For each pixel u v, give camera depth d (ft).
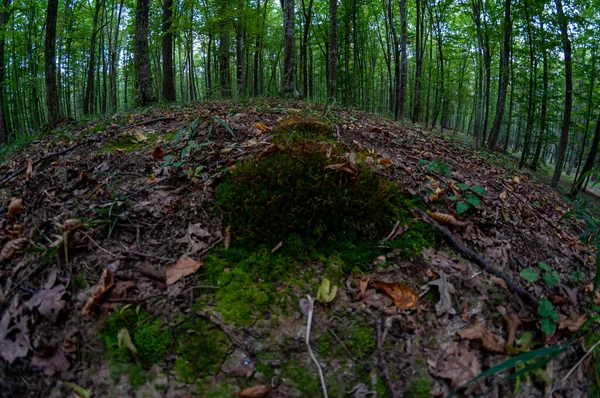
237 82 37.40
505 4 34.73
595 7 28.02
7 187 9.29
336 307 6.28
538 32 32.99
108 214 7.46
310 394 5.30
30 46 55.31
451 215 8.23
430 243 7.60
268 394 5.22
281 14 73.92
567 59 26.32
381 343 5.86
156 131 12.57
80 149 11.32
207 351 5.56
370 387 5.45
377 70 94.73
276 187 7.55
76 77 74.64
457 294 6.59
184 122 12.76
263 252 6.98
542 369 5.84
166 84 36.24
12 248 6.80
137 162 9.80
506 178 13.26
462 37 59.62
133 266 6.61
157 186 8.60
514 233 8.64
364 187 7.88
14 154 14.01
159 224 7.52
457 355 5.82
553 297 6.98
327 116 14.67
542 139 37.50
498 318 6.41
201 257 6.88
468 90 72.43
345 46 56.44
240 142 10.56
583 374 5.99
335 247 7.25
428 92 59.21
